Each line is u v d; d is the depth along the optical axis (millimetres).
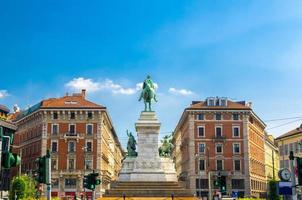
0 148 14852
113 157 130125
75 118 92312
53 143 91125
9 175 75938
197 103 100438
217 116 97062
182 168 113312
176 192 51094
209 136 96188
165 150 60125
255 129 106250
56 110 91625
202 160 95188
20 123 105250
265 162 118938
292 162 20375
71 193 88500
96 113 92562
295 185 19969
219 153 95375
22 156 101375
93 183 30109
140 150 54344
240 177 94125
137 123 54562
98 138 91688
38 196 59344
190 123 96875
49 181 17922
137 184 52562
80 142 91312
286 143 93875
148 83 56406
